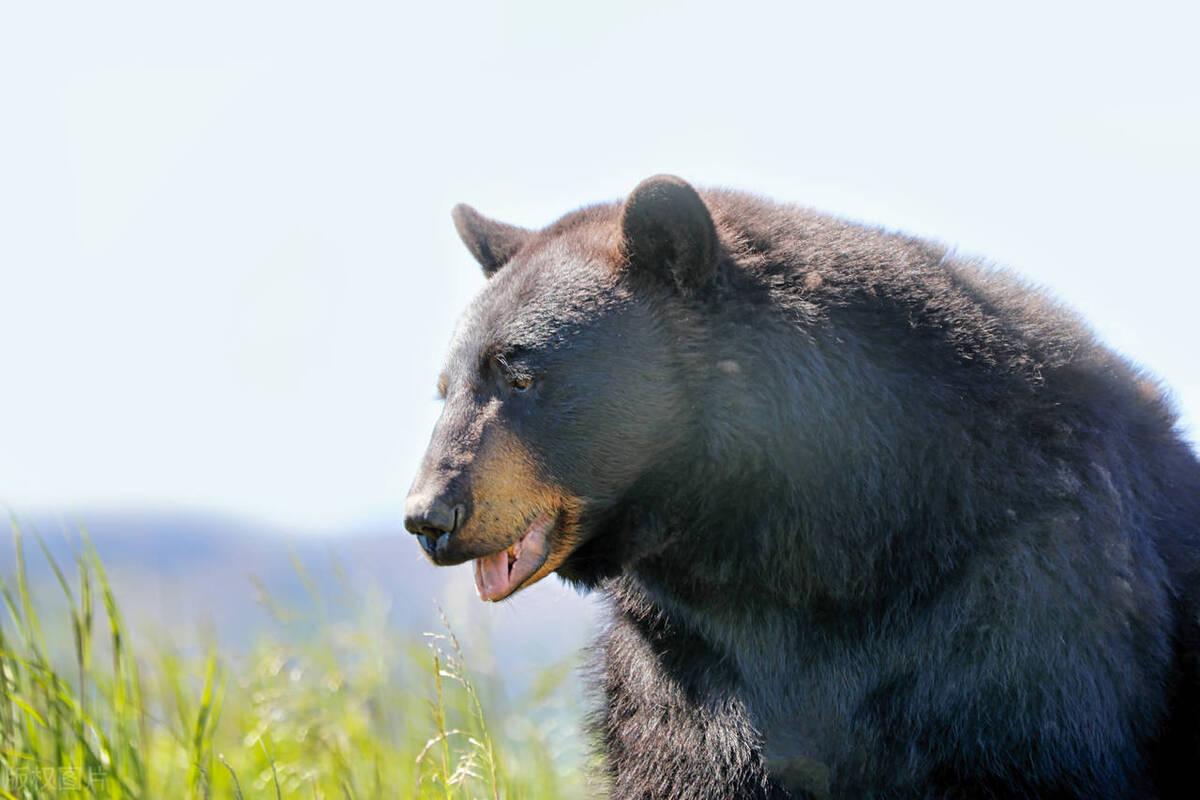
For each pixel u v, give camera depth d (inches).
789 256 387.2
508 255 427.2
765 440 374.6
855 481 374.0
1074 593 358.3
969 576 366.6
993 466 368.5
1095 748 358.3
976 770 364.5
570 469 374.3
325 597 616.4
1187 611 384.8
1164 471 401.4
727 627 392.8
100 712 450.6
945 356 377.1
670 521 383.9
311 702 558.6
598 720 440.8
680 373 377.7
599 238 398.9
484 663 575.5
